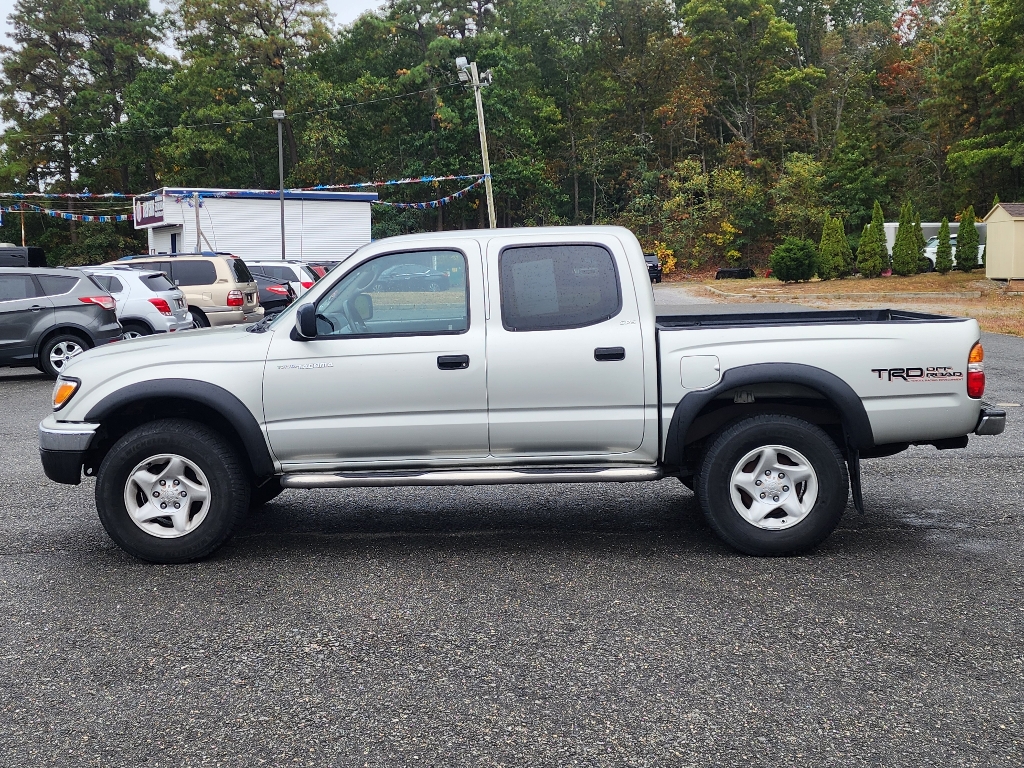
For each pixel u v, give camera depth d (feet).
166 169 236.63
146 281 52.06
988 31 129.18
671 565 18.07
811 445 18.06
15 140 226.58
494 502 23.52
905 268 126.11
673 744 11.13
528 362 18.13
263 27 220.64
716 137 258.16
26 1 230.68
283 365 18.28
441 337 18.22
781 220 208.23
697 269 216.13
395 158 222.07
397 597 16.49
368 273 18.61
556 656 13.76
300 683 13.01
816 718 11.73
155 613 15.88
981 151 134.00
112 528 18.43
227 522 18.53
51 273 46.19
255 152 225.76
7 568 18.53
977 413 18.31
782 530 18.26
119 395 18.29
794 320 22.06
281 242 151.23
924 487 24.29
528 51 239.91
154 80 223.10
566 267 18.47
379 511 22.77
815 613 15.34
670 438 18.17
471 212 232.32
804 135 234.58
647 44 258.98
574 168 243.40
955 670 13.08
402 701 12.39
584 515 22.06
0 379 49.73
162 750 11.21
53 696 12.73
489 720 11.82
